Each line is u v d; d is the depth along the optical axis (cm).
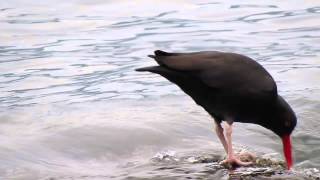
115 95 1602
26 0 2505
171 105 1502
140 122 1354
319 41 1978
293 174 1170
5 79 1736
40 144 1250
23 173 1143
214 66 1182
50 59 1886
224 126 1241
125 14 2322
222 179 1134
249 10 2334
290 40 1997
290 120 1210
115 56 1903
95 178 1134
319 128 1382
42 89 1659
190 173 1155
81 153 1235
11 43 2031
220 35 2062
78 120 1366
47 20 2261
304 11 2292
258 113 1202
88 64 1848
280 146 1309
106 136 1288
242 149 1276
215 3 2434
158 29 2150
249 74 1183
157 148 1268
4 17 2288
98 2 2470
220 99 1190
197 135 1329
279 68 1767
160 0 2477
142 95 1600
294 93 1578
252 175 1152
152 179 1127
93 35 2103
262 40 2005
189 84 1191
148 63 1836
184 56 1196
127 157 1235
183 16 2284
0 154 1195
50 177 1137
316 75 1712
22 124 1366
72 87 1670
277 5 2389
